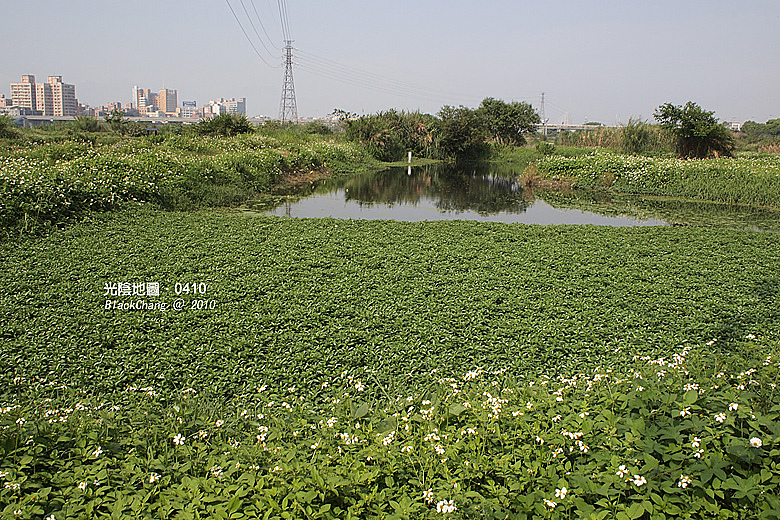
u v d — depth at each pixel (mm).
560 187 22453
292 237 10188
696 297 7121
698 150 29844
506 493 2855
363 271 8070
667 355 5500
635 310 6680
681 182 19938
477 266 8484
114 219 10898
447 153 42281
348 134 37500
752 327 6113
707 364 4434
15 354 5293
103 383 4859
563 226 11922
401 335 5855
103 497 2910
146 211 11859
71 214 10625
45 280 7211
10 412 3770
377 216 14750
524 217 15172
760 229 13508
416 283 7547
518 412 3645
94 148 20172
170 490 2898
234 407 4477
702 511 2584
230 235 10133
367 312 6422
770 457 2898
